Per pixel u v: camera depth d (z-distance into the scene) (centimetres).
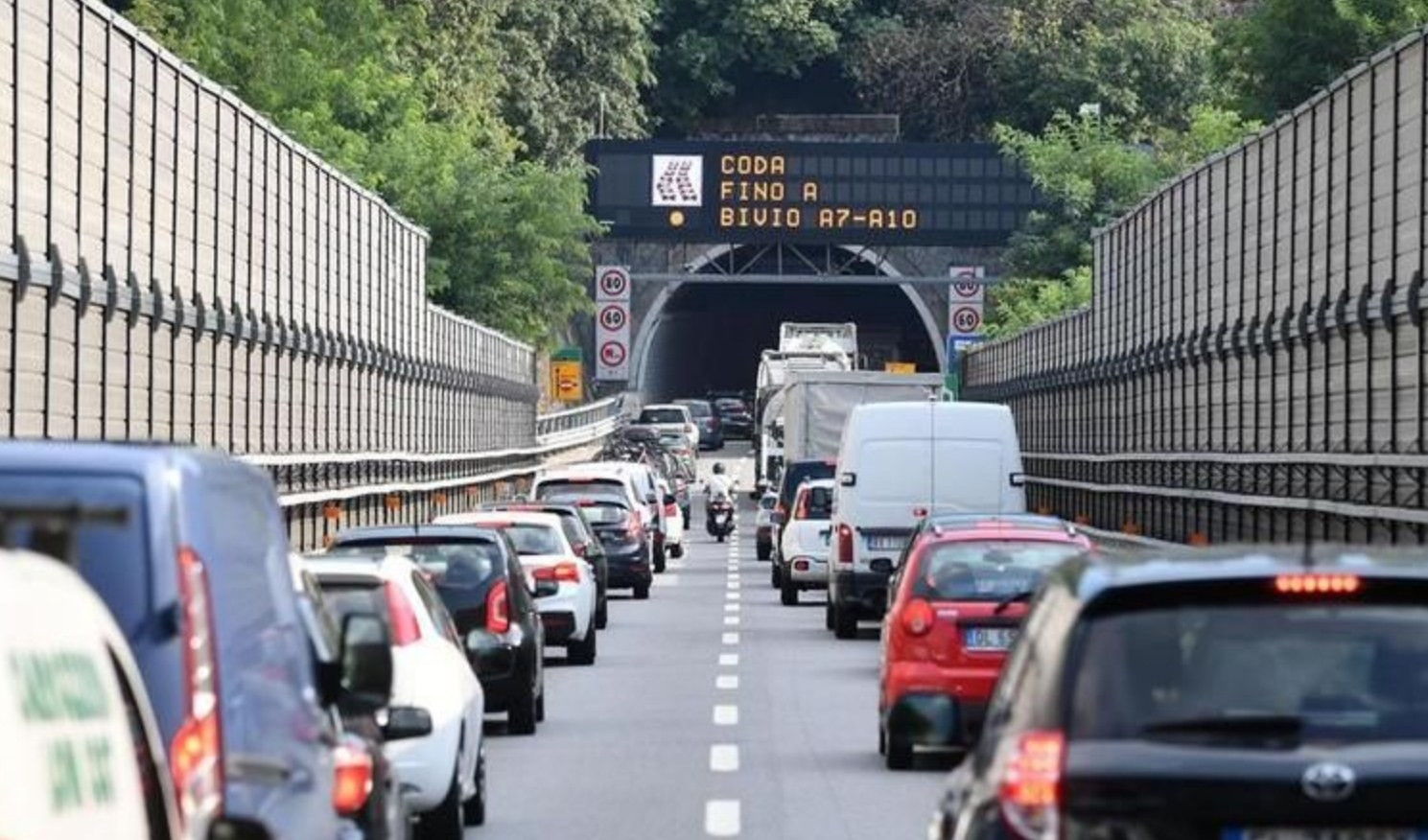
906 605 5366
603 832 4447
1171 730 2047
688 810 4734
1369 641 2077
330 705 2672
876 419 9262
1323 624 2088
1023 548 5425
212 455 2266
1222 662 2073
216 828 2052
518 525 8200
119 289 8669
